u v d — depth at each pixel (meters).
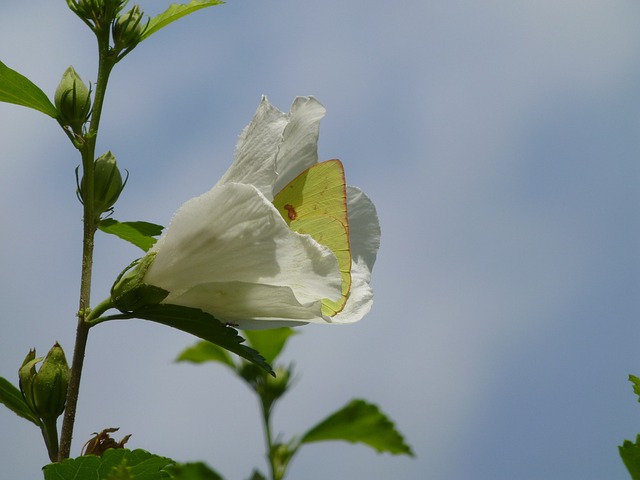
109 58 0.60
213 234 0.56
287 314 0.58
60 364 0.58
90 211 0.59
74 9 0.60
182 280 0.57
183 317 0.58
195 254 0.57
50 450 0.58
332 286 0.56
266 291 0.57
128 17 0.60
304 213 0.60
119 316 0.58
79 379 0.58
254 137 0.57
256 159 0.57
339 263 0.59
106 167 0.60
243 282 0.57
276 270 0.56
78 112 0.59
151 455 0.55
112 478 0.52
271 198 0.57
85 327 0.58
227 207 0.56
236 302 0.57
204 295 0.57
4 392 0.59
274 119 0.57
